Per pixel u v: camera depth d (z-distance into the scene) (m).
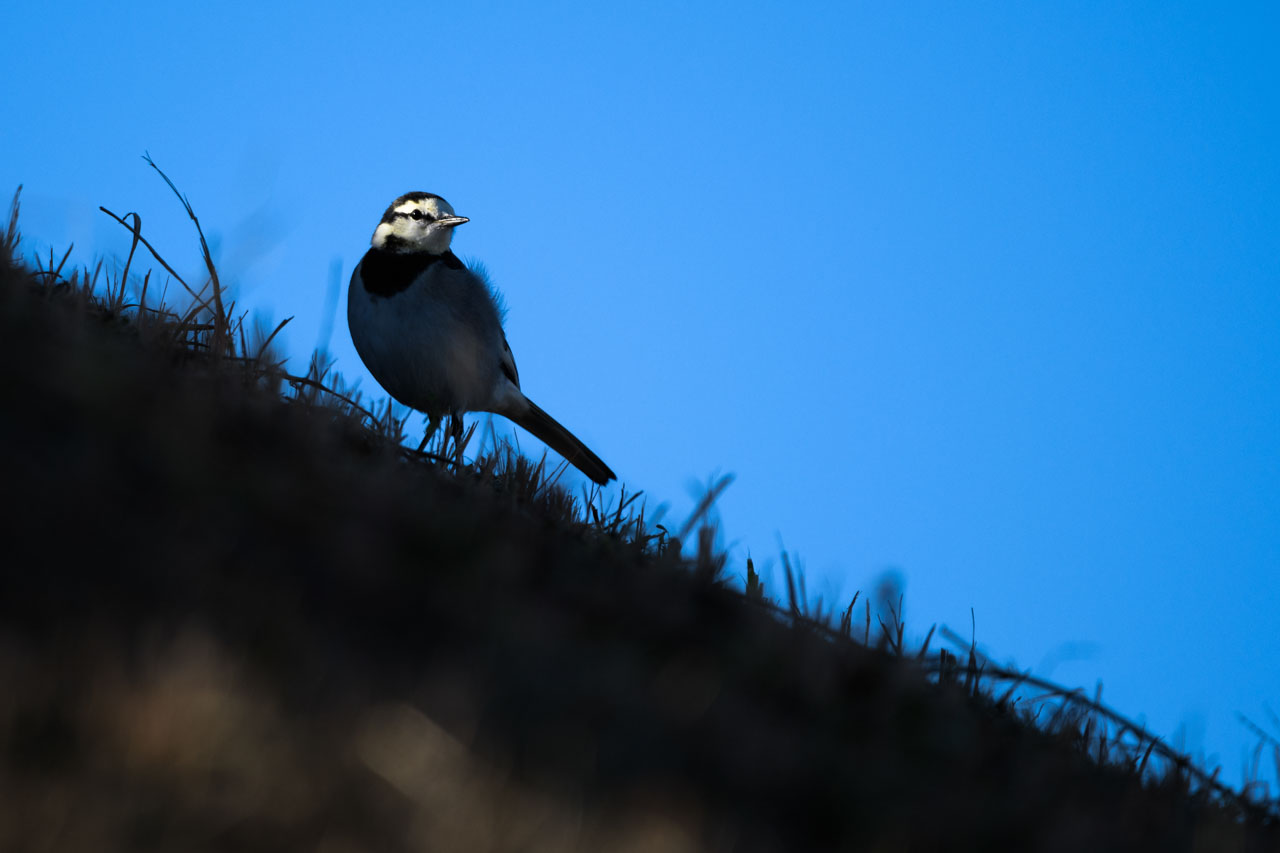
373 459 8.79
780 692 6.96
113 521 5.36
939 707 7.83
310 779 4.17
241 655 4.72
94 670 4.26
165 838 3.75
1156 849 6.71
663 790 5.00
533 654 5.80
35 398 6.07
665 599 7.58
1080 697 9.20
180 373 8.43
